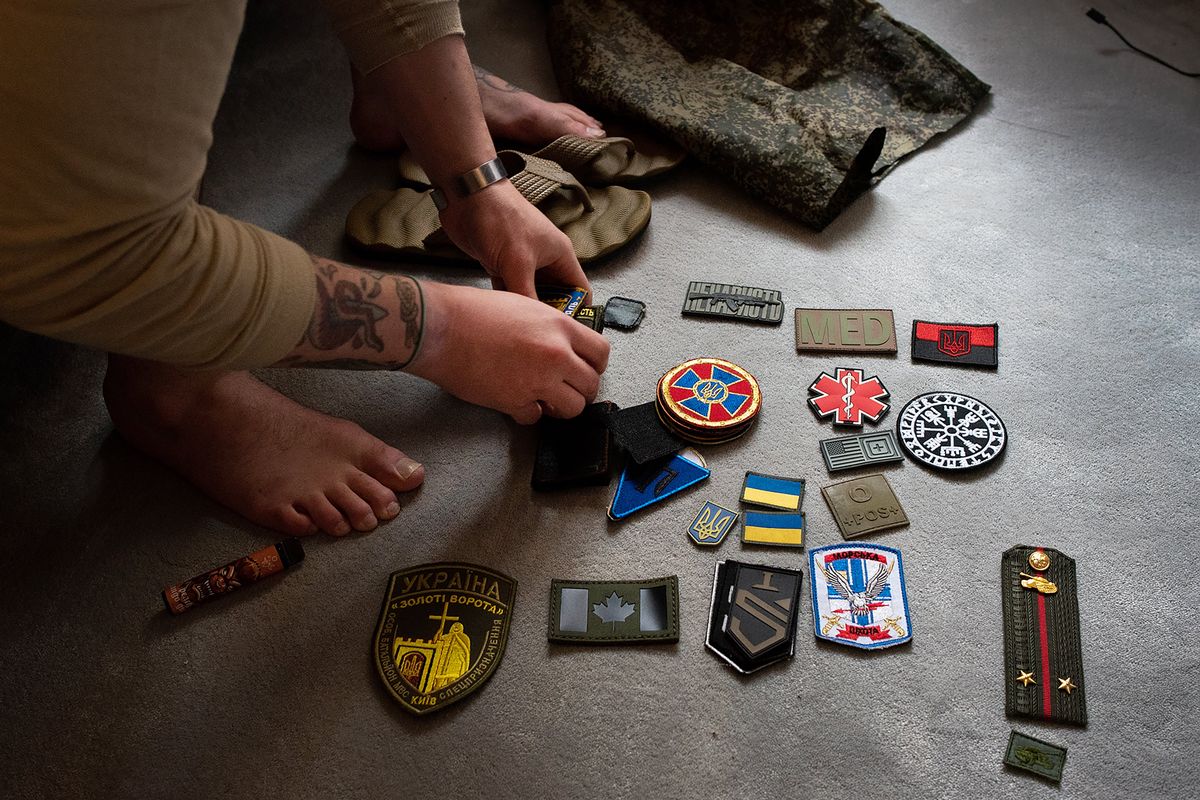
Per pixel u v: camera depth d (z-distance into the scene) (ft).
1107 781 2.84
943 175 4.73
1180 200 4.53
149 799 2.92
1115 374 3.87
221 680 3.16
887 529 3.43
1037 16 5.59
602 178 4.60
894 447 3.65
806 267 4.34
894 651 3.13
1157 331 4.01
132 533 3.53
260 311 2.37
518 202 3.68
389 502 3.52
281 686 3.14
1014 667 3.06
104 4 1.73
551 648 3.19
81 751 3.03
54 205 1.88
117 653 3.24
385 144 4.88
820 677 3.08
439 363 3.06
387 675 3.11
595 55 4.98
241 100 5.30
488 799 2.88
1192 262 4.26
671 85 4.86
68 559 3.48
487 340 3.14
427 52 3.29
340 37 3.34
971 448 3.61
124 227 2.00
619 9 5.20
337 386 3.95
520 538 3.47
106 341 2.21
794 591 3.25
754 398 3.73
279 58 5.56
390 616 3.25
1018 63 5.29
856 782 2.87
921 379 3.90
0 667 3.22
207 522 3.55
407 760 2.97
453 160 3.53
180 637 3.27
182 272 2.16
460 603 3.27
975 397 3.82
